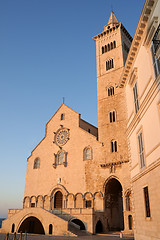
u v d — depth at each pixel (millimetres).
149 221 23219
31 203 66625
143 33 26375
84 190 57906
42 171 68500
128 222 48562
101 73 68375
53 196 63250
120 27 69625
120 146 55562
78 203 57844
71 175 61781
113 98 62062
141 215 26125
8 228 55250
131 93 32469
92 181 57312
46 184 65812
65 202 59844
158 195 20859
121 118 58219
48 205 63031
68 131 67438
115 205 58156
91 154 59938
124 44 70438
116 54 67250
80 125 68000
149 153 23688
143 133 25906
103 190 54844
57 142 68938
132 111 31734
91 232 46344
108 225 53625
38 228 60031
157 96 21812
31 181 69500
